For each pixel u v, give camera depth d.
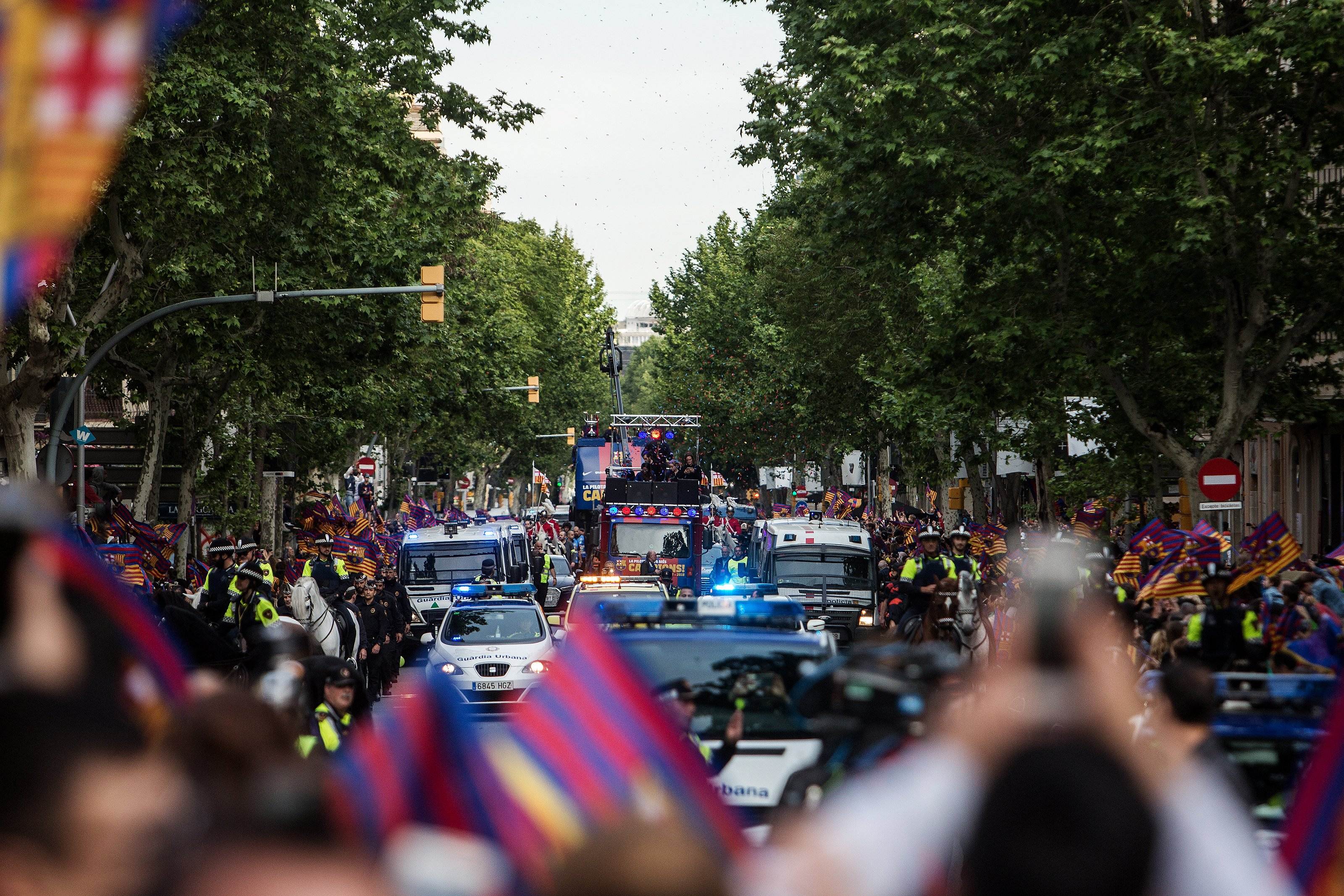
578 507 113.12
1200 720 15.41
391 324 81.00
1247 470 108.75
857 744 11.55
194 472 90.81
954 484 127.06
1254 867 5.91
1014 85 56.38
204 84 59.34
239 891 3.69
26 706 4.96
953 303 64.56
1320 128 58.28
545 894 4.31
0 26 5.96
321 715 21.39
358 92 74.00
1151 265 59.62
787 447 159.00
